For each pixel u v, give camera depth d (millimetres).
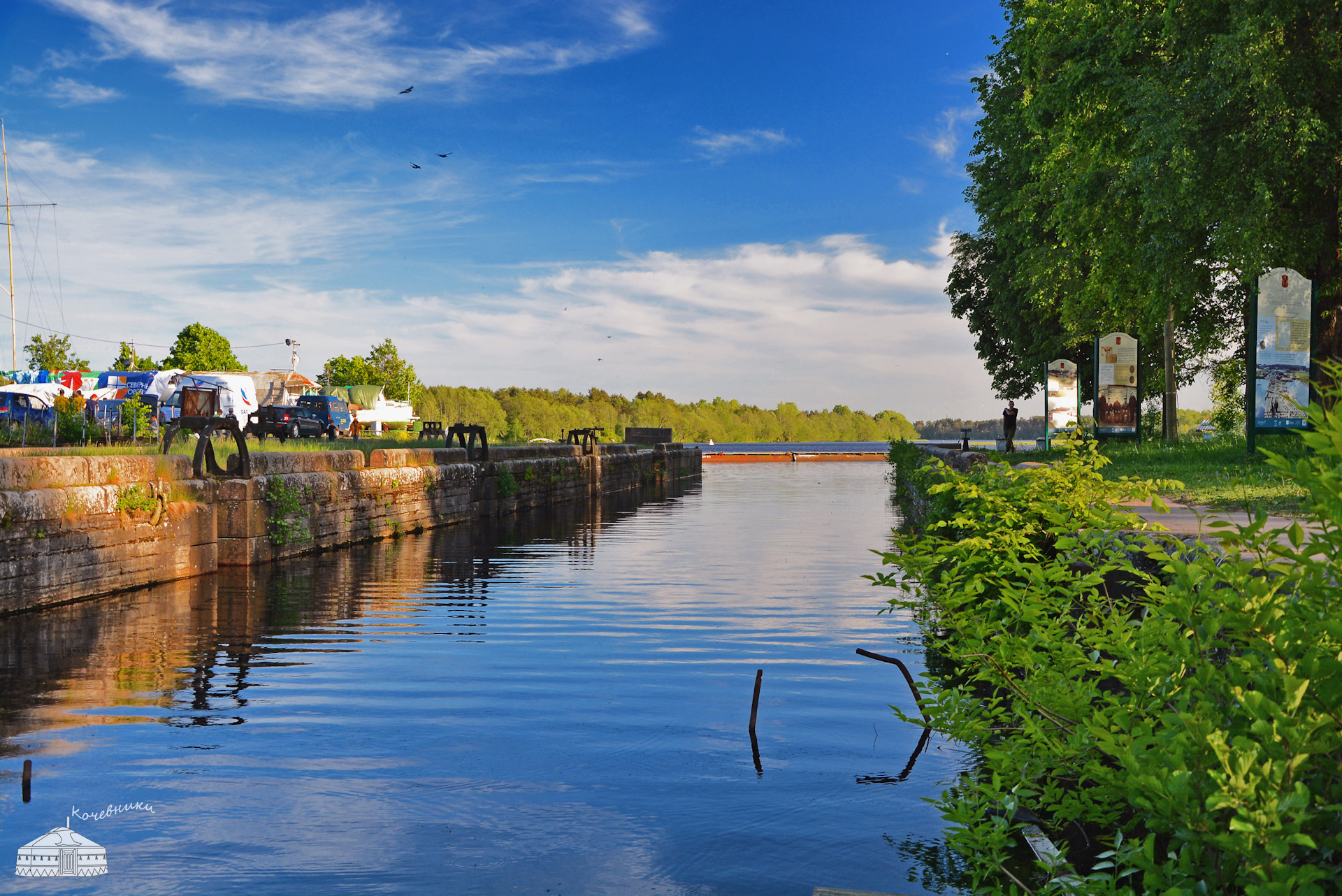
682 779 6258
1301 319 16375
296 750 6840
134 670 9383
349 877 4715
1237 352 34531
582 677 9305
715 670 9656
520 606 13625
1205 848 2783
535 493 36094
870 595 14797
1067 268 31219
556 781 6203
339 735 7234
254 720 7637
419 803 5785
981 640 4703
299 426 41375
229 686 8773
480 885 4645
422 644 10836
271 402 54719
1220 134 17719
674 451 63625
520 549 21625
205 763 6527
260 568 17359
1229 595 3018
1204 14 18047
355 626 11906
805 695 8617
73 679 9016
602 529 27000
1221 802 2420
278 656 10133
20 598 12328
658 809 5684
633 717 7812
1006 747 4223
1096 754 3775
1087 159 23328
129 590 14398
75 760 6559
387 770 6402
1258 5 17078
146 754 6715
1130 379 28234
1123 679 3631
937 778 6301
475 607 13445
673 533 25641
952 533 7719
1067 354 40156
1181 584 3295
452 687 8820
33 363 74438
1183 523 7410
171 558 15484
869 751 6902
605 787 6086
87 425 30281
